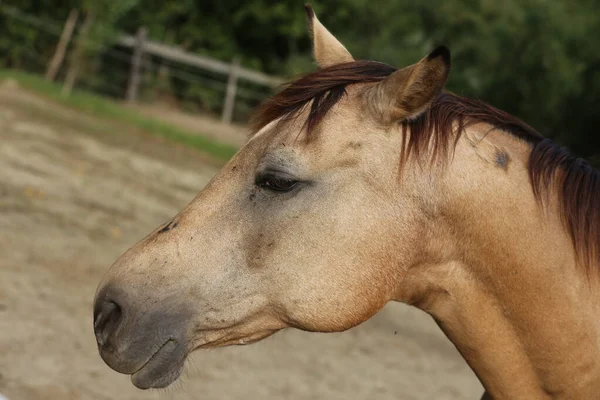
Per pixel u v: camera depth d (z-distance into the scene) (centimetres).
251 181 257
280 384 553
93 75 1858
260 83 2186
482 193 255
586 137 1711
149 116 1781
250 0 2222
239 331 261
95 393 469
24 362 484
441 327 275
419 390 600
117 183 1021
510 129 273
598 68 1709
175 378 256
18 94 1429
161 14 2192
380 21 2250
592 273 259
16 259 654
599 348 256
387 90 249
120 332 250
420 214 256
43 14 1828
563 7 1808
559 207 261
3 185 853
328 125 253
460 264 260
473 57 1947
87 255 710
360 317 256
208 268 254
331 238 252
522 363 262
